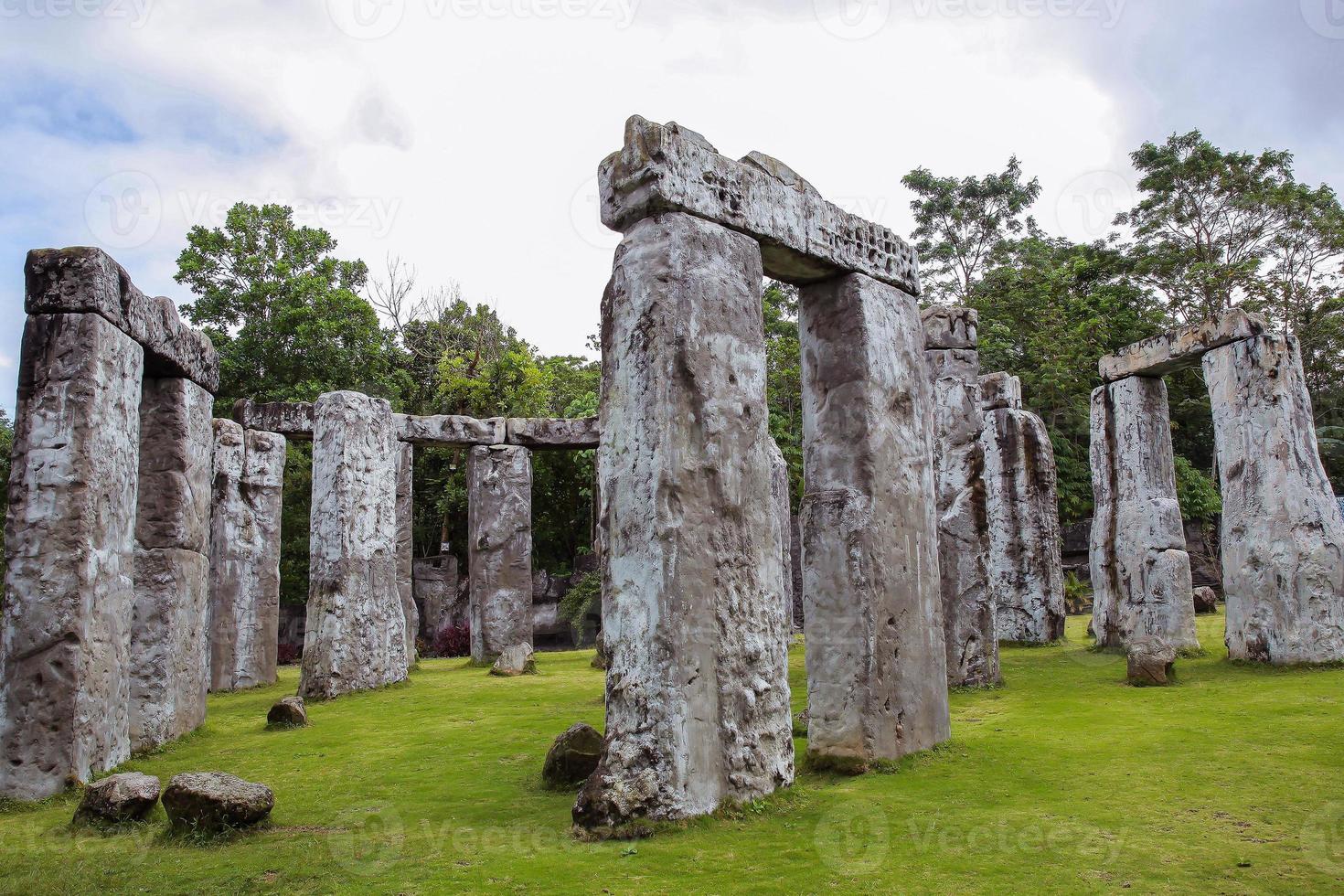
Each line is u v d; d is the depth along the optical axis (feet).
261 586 39.73
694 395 16.03
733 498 16.43
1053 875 12.12
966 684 28.55
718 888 11.87
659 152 16.21
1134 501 36.58
